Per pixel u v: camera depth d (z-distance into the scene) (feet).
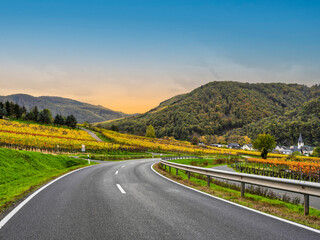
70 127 430.20
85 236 14.29
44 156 73.26
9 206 21.56
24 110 500.74
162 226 16.43
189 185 38.42
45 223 16.63
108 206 22.09
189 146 375.86
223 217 19.19
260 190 41.19
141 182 40.45
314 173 92.43
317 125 643.45
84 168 68.74
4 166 46.19
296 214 22.00
